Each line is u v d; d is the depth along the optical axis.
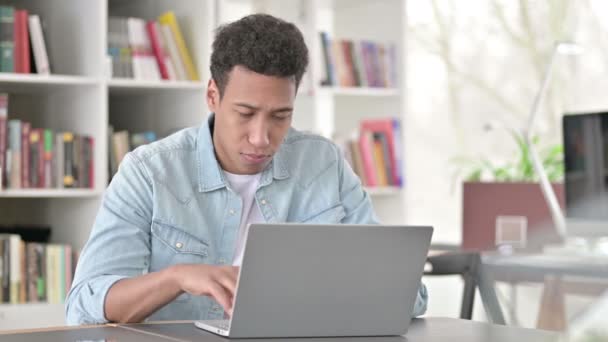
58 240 3.79
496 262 3.60
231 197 2.03
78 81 3.49
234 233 2.03
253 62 1.80
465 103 4.92
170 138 2.05
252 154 1.88
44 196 3.53
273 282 1.50
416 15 5.05
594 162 3.78
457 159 4.86
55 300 3.46
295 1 4.22
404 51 4.35
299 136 2.18
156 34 3.71
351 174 2.24
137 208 1.92
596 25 4.57
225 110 1.87
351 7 4.49
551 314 4.18
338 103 4.44
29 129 3.46
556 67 4.65
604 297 1.08
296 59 1.83
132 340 1.48
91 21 3.59
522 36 4.75
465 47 4.92
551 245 3.88
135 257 1.87
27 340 1.47
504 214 4.04
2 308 3.33
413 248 1.60
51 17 3.86
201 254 1.99
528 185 4.00
